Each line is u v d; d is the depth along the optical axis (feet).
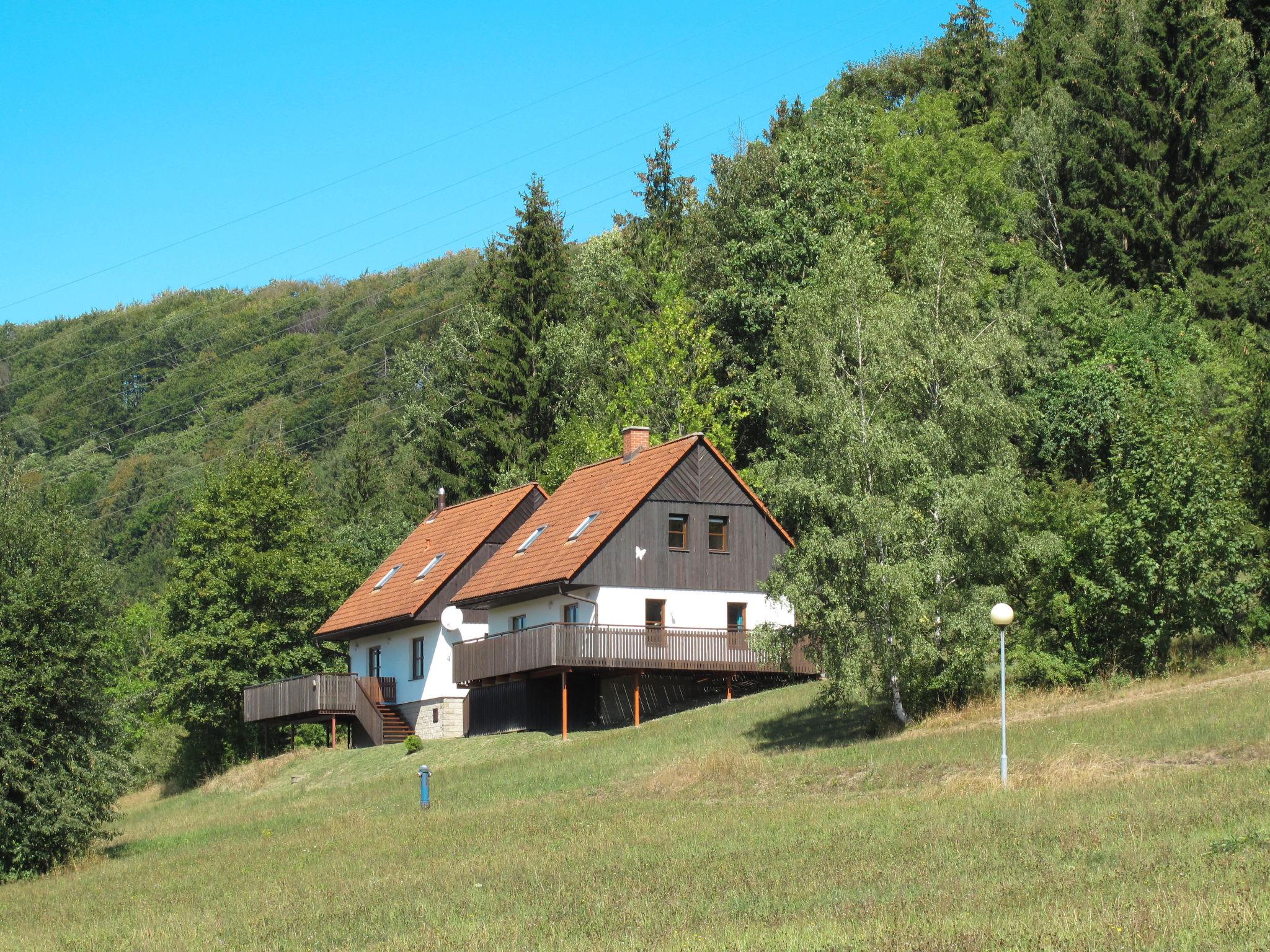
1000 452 118.01
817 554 112.78
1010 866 59.72
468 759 148.66
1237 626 113.39
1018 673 115.24
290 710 180.55
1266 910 46.24
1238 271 196.03
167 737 211.61
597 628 150.20
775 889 60.90
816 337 119.03
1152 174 208.54
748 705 140.67
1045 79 247.91
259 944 62.18
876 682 113.60
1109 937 44.70
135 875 100.01
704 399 205.05
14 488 134.31
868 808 82.99
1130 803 70.95
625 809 98.63
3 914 86.53
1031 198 213.87
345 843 99.45
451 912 64.54
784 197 208.95
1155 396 130.41
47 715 113.60
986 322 141.69
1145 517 110.93
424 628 179.22
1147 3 219.82
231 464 203.31
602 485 170.30
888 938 47.52
